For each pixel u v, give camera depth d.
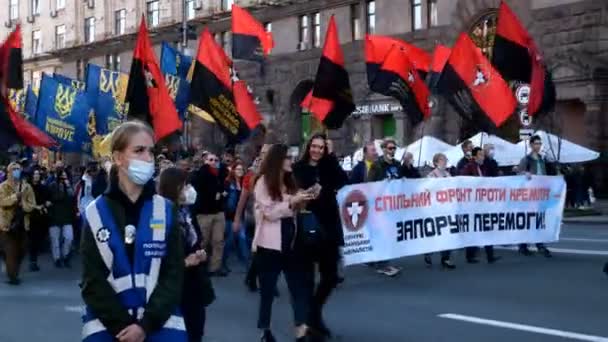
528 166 14.08
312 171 7.72
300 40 42.06
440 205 12.51
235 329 8.48
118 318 3.63
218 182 12.45
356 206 11.45
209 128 44.53
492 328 8.11
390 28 37.31
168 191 6.18
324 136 7.82
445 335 7.85
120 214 3.73
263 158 7.28
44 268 14.88
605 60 29.20
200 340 6.55
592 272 11.86
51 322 9.17
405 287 10.87
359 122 38.09
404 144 35.56
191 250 6.30
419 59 18.34
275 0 42.34
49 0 63.03
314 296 7.59
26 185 12.83
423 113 15.45
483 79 14.67
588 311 8.89
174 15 49.47
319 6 40.47
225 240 13.08
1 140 15.02
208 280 6.60
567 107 31.45
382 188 11.76
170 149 15.48
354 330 8.19
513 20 15.24
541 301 9.55
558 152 22.17
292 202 7.05
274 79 42.88
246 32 17.48
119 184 3.80
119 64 55.19
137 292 3.70
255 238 7.22
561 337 7.62
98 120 18.95
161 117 13.60
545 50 30.78
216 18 46.09
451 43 34.16
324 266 7.69
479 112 14.72
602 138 29.44
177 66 18.89
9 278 12.57
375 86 15.20
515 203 13.45
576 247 15.47
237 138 15.72
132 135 3.76
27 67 65.38
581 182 27.97
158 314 3.68
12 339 8.23
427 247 12.32
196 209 12.29
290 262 7.11
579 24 29.78
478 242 13.00
